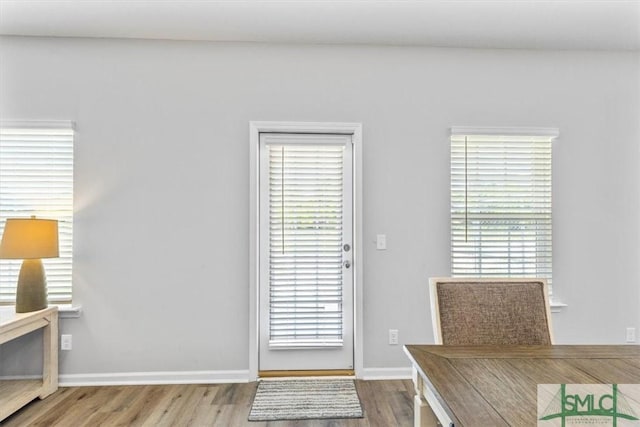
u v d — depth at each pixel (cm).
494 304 178
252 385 303
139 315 310
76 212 306
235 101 316
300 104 319
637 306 329
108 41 310
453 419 102
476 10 271
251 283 312
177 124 313
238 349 314
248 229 315
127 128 310
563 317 326
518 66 327
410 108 322
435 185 322
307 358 322
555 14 276
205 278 313
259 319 318
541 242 326
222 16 279
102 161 309
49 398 282
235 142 315
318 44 319
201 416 255
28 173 306
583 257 327
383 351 318
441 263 322
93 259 308
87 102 309
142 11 272
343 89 320
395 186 321
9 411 249
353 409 263
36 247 268
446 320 175
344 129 319
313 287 320
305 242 320
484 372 133
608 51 331
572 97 329
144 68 312
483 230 324
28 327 266
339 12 274
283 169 319
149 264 311
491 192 325
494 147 326
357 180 317
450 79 325
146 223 311
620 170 330
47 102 307
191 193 313
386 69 322
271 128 315
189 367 311
